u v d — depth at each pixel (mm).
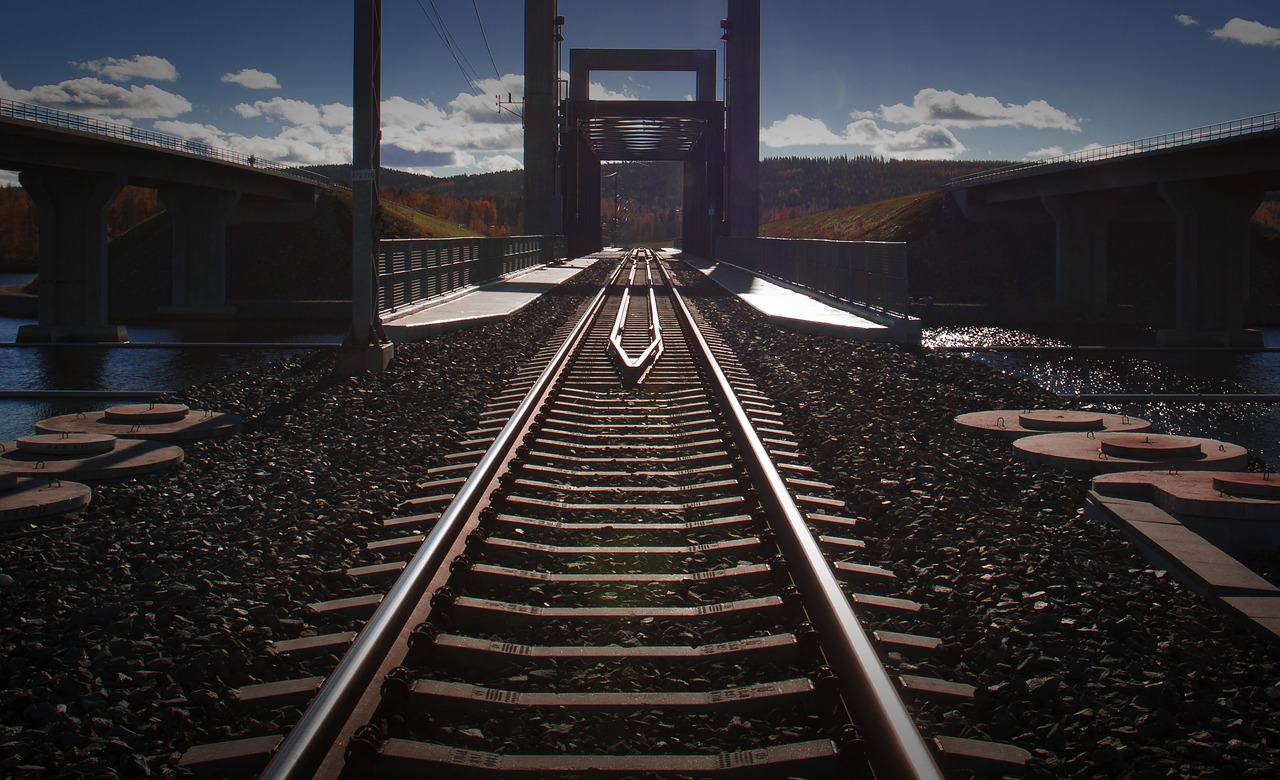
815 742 4191
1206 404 19453
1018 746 4430
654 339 20672
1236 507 7777
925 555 7000
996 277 69312
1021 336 46406
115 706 4785
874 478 9203
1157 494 8359
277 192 71875
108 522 8148
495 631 5559
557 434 10758
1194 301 48719
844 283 28969
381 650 4879
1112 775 4234
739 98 78875
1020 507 8508
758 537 6938
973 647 5430
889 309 23312
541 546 6816
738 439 10320
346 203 80188
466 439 11266
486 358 18578
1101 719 4656
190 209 63219
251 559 6980
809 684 4684
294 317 60781
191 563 6930
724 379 13625
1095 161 54219
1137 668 5172
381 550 7074
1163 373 27578
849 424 12102
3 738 4496
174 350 34094
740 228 79000
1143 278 68562
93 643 5527
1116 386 24094
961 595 6141
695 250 108812
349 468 10016
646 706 4621
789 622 5535
